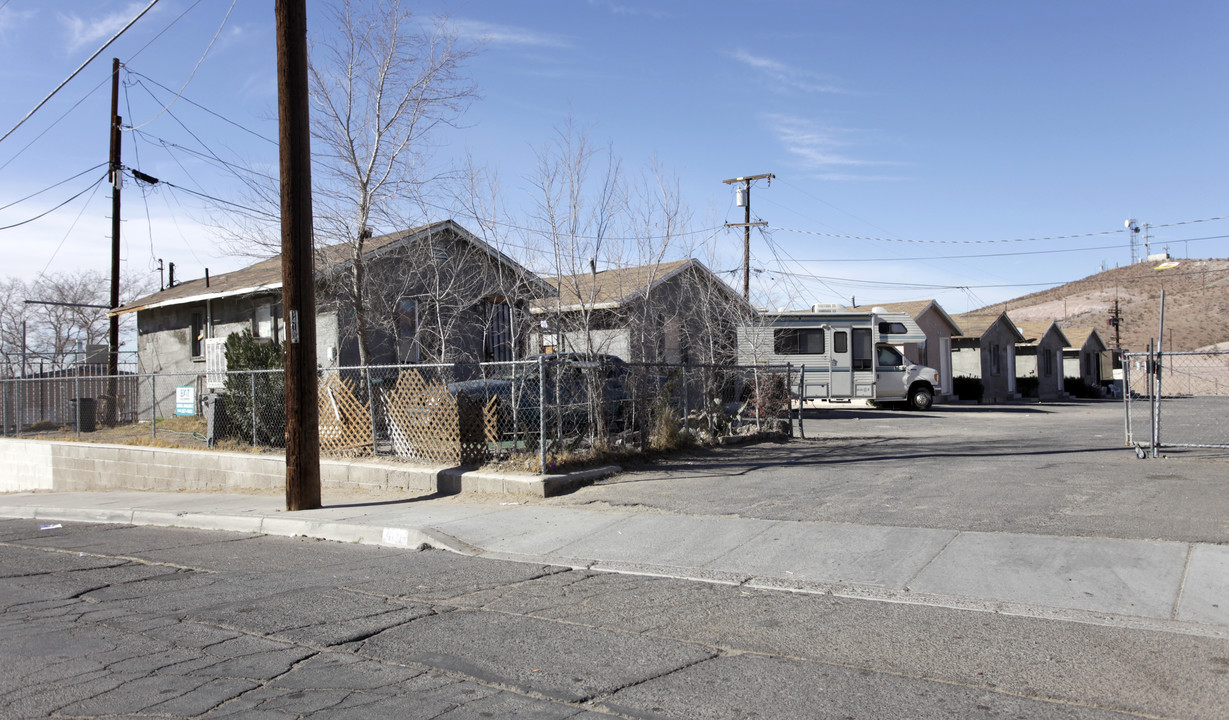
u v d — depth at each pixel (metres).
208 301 22.48
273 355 16.11
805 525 8.30
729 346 22.75
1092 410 26.56
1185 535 7.03
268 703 4.42
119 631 5.88
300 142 11.07
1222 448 12.21
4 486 19.86
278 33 10.94
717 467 12.05
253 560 8.49
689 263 21.67
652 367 13.32
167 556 8.90
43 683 4.80
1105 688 4.40
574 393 11.96
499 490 10.92
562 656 5.12
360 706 4.36
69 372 27.19
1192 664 4.68
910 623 5.61
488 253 18.33
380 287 17.05
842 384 25.66
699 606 6.19
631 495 10.24
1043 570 6.49
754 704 4.31
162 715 4.29
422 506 10.70
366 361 15.74
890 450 13.70
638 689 4.55
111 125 23.42
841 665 4.86
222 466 14.99
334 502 11.54
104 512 12.41
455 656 5.15
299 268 11.05
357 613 6.18
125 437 18.14
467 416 12.00
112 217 23.89
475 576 7.36
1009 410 27.02
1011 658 4.88
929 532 7.73
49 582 7.64
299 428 11.03
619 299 17.72
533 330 18.36
